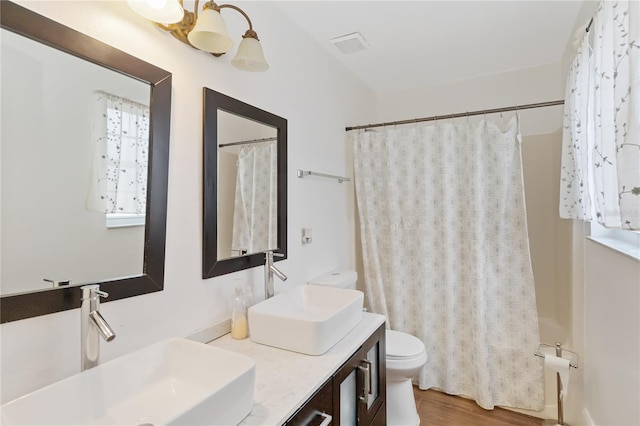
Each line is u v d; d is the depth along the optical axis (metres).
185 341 1.00
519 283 2.11
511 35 2.08
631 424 1.17
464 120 2.77
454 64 2.51
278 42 1.76
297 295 1.65
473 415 2.04
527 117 2.58
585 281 1.76
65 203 0.90
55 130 0.88
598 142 1.27
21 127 0.82
